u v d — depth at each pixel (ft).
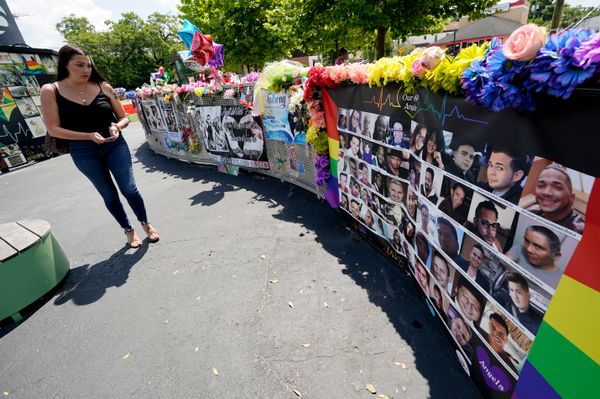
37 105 30.76
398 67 6.09
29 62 29.96
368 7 23.39
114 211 10.88
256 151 16.24
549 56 2.75
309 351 6.45
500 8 31.22
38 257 9.02
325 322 7.13
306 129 12.46
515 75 3.19
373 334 6.66
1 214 17.46
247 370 6.23
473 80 3.69
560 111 2.93
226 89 16.07
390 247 8.80
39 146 31.04
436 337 6.42
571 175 2.96
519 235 3.78
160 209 14.67
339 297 7.82
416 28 25.58
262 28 35.68
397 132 6.98
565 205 3.09
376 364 6.00
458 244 5.20
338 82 9.11
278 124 14.01
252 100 14.88
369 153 8.52
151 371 6.51
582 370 3.21
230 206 14.02
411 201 6.95
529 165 3.44
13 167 29.30
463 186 4.78
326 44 35.35
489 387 4.90
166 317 7.96
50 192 20.38
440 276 6.05
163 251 11.07
